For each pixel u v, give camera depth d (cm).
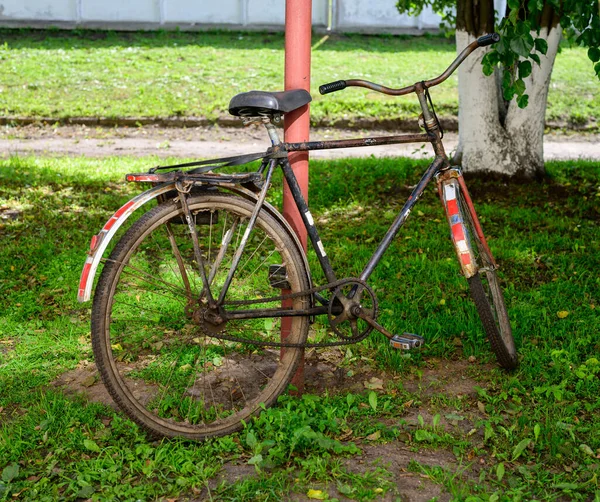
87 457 298
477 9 749
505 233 606
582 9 537
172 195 315
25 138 1226
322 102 1383
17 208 677
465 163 806
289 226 329
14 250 552
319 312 333
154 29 1914
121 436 313
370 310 338
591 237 591
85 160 961
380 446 308
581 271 511
